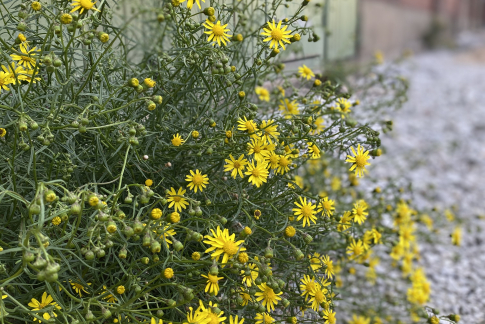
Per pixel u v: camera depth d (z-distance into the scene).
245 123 0.44
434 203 1.17
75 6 0.41
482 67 2.89
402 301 0.78
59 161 0.41
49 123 0.39
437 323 0.57
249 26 0.70
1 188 0.33
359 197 0.73
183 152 0.48
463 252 0.98
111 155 0.40
